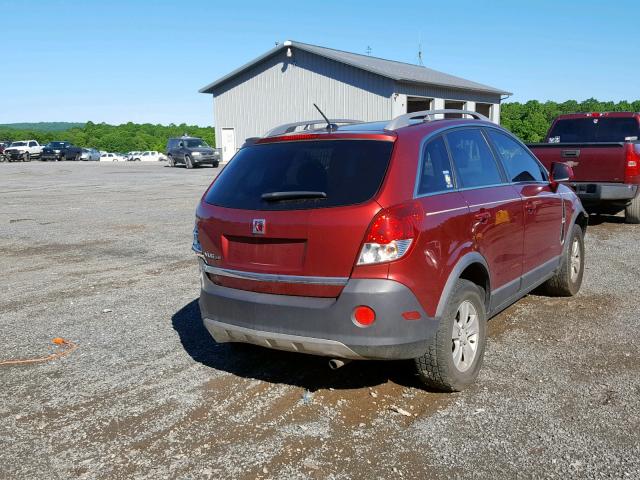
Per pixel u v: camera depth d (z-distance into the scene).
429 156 4.04
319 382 4.32
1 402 4.10
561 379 4.25
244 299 3.88
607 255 8.35
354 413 3.84
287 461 3.30
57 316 6.02
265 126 36.19
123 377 4.48
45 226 12.23
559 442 3.41
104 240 10.45
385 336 3.51
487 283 4.38
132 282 7.38
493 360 4.63
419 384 4.25
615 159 10.12
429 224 3.70
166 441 3.55
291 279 3.69
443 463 3.23
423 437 3.51
